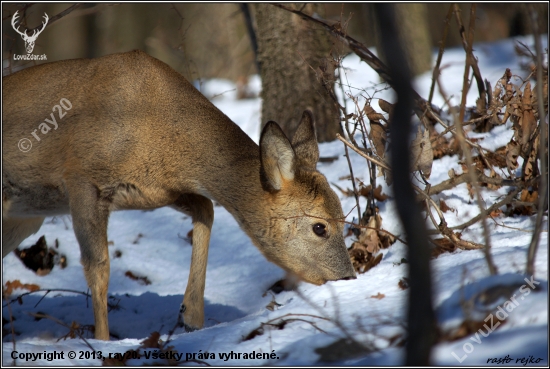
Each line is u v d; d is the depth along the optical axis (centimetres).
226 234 1335
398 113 386
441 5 3309
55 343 773
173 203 1052
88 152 952
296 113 1539
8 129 986
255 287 1148
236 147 978
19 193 1002
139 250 1331
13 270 1255
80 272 1275
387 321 666
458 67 2353
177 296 1166
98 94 970
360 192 1244
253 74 2994
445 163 1256
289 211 943
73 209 959
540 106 629
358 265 1048
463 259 795
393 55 379
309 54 1517
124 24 3722
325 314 719
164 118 970
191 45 2917
